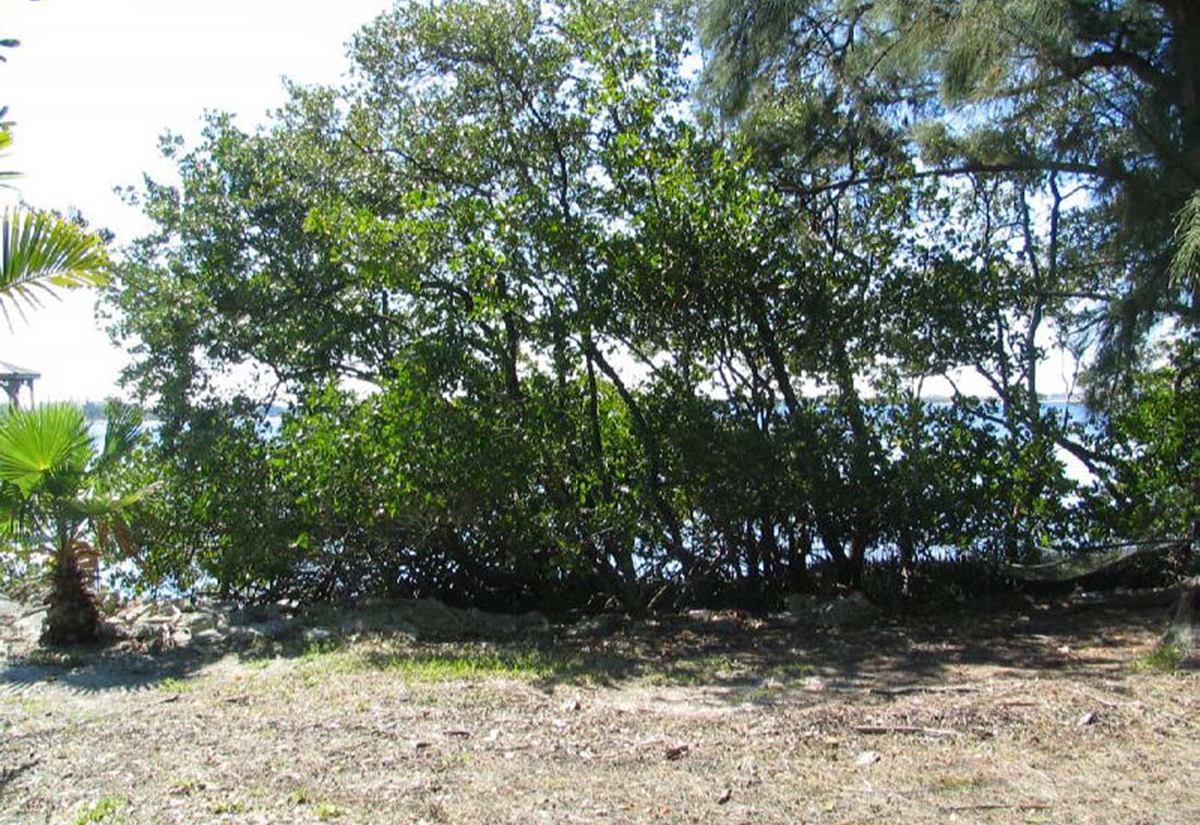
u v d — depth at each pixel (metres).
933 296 9.84
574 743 5.60
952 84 7.90
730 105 9.52
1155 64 7.32
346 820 4.45
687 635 9.34
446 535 10.84
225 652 8.86
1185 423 9.48
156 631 9.46
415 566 11.27
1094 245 9.39
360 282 10.78
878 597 10.30
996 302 9.88
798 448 9.49
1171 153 6.94
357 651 8.64
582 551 10.01
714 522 10.03
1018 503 9.70
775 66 9.76
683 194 9.23
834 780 4.93
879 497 9.63
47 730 6.10
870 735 5.66
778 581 10.67
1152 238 6.99
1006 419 9.89
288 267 11.08
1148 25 7.33
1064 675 7.14
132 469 10.07
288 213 11.14
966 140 9.56
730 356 10.02
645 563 10.59
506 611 11.30
